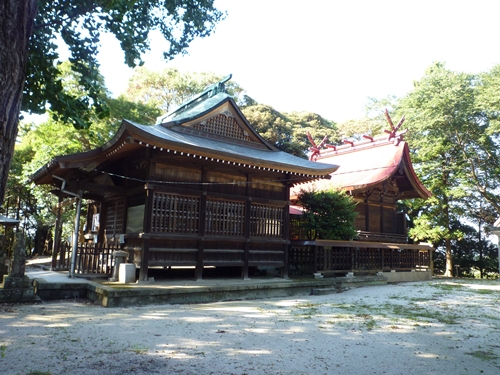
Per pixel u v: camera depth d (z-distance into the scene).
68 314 8.11
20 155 24.34
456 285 16.72
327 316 8.65
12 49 2.52
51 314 8.04
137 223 11.97
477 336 7.02
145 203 11.48
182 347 5.73
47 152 19.05
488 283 18.14
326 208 16.02
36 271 14.55
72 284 10.41
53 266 14.19
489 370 5.07
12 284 9.27
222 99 14.66
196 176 12.45
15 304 9.04
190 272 14.96
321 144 26.34
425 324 7.98
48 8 7.12
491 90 22.88
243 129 15.40
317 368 4.96
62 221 21.66
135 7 8.24
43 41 7.36
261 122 34.19
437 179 24.88
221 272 15.67
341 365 5.11
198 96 16.38
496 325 8.06
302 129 35.69
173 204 11.80
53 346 5.60
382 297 12.34
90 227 16.39
